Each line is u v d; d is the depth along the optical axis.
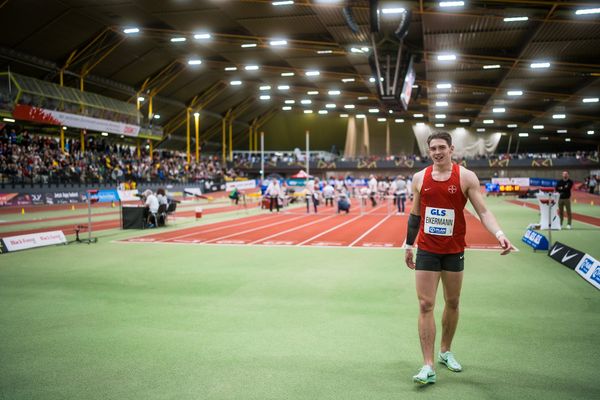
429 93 46.69
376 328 5.39
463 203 3.84
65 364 4.36
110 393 3.73
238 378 4.00
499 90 42.31
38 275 8.67
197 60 42.69
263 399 3.60
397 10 22.88
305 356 4.52
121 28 34.72
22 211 26.92
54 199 33.12
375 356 4.51
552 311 6.03
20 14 29.94
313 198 24.97
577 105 46.47
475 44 29.78
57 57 36.56
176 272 8.91
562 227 15.95
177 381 3.95
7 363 4.39
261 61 43.31
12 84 32.44
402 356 4.51
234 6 27.59
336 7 24.84
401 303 6.52
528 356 4.48
